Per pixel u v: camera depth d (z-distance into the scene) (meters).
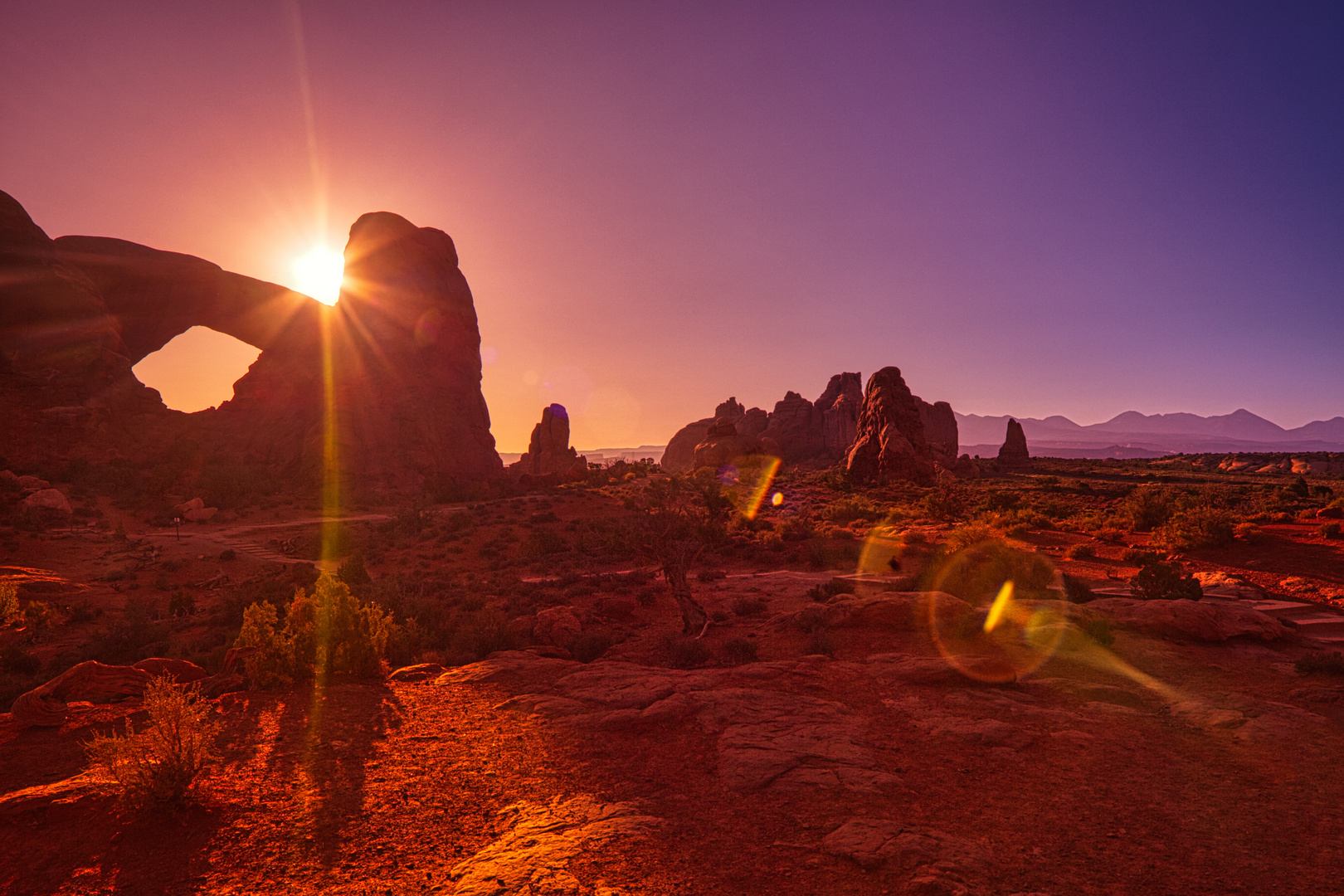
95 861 5.57
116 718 9.20
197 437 95.69
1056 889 5.19
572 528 53.91
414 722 9.42
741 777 7.36
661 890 5.07
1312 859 5.74
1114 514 39.03
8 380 83.00
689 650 14.28
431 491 85.31
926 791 7.09
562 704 10.16
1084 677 11.74
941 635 14.77
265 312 119.75
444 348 116.19
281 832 6.08
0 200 97.06
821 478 86.81
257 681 11.18
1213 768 7.80
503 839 6.01
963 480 100.06
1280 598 17.66
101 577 44.09
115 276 110.12
